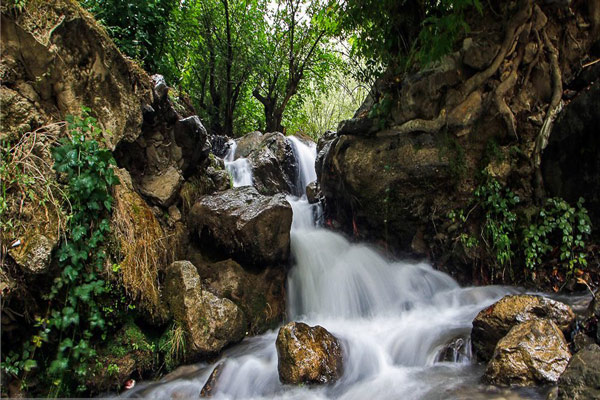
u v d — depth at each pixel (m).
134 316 3.48
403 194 5.02
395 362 3.65
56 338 2.91
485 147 4.66
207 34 11.68
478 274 4.82
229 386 3.36
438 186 4.85
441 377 3.21
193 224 4.76
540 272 4.41
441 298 4.70
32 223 2.77
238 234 4.43
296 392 3.17
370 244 5.76
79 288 2.96
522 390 2.71
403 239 5.36
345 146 5.46
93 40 3.43
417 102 4.66
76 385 3.00
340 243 5.84
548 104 4.48
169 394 3.32
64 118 3.30
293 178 9.04
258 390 3.31
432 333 3.88
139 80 4.26
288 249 4.83
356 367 3.50
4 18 2.87
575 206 4.24
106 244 3.22
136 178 4.47
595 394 2.17
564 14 4.52
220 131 13.34
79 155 3.08
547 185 4.41
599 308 3.01
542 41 4.45
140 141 4.45
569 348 2.96
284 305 4.81
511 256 4.55
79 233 2.96
